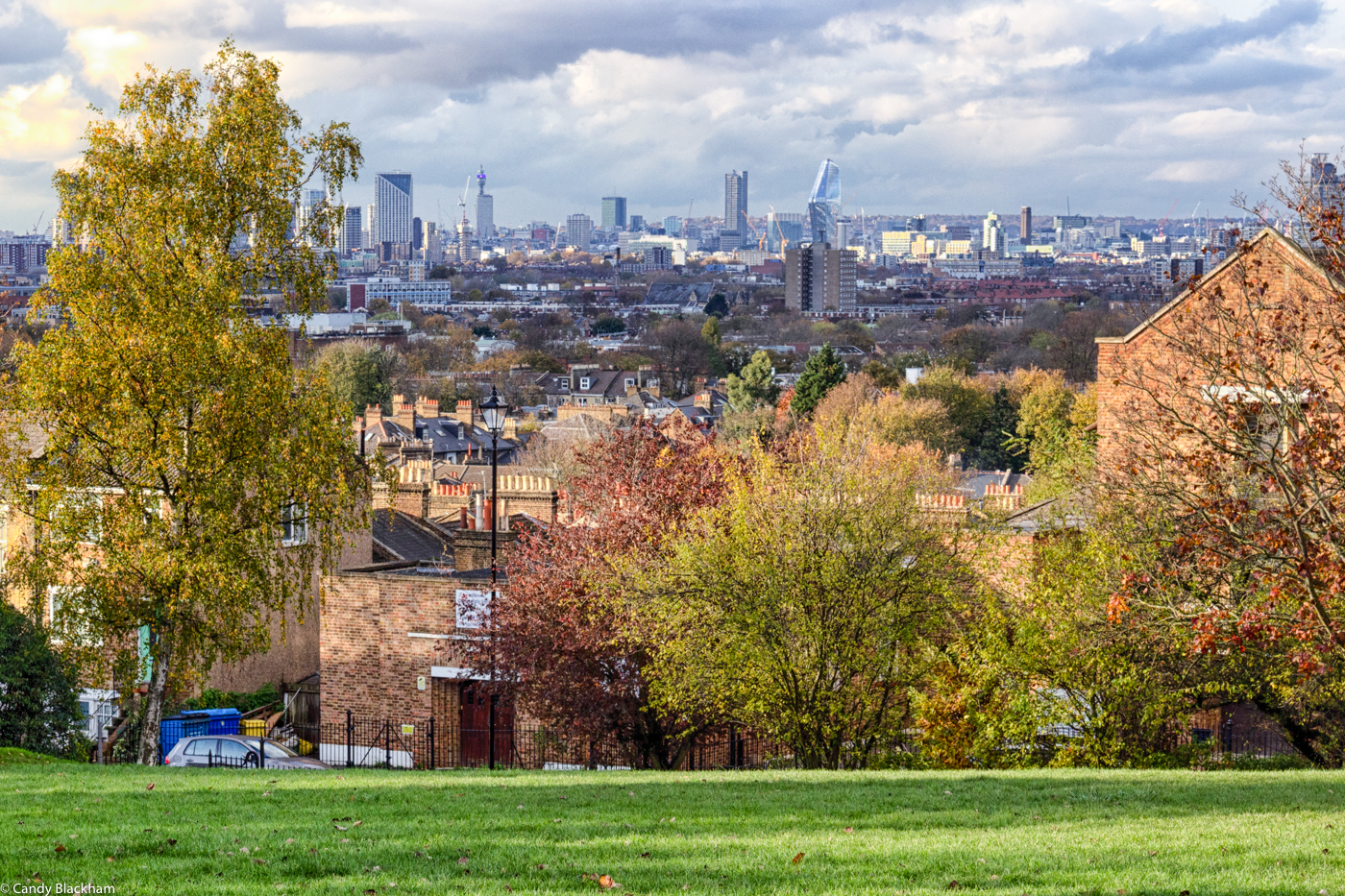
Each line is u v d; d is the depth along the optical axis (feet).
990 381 565.94
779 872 45.16
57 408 102.58
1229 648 82.17
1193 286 87.97
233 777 81.25
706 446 121.60
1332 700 88.58
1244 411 73.46
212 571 102.17
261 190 112.27
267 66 113.91
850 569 95.35
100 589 103.91
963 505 122.52
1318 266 82.58
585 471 153.07
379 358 591.78
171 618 105.81
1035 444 233.14
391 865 46.68
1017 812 61.00
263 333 109.09
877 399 453.17
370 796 67.97
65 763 95.66
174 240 108.37
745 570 94.58
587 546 104.68
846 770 91.71
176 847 49.49
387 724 127.75
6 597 118.01
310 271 117.39
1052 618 92.79
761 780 78.48
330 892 41.86
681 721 104.83
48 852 47.88
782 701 96.07
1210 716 110.52
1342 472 68.80
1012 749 95.76
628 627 96.68
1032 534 109.60
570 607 103.14
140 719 116.16
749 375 499.92
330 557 116.37
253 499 107.24
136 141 109.91
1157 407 85.20
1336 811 59.06
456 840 51.52
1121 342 118.62
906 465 104.42
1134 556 84.58
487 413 110.42
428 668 127.34
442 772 90.79
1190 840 50.70
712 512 98.58
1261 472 74.54
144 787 72.08
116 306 104.06
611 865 46.37
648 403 556.51
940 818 59.00
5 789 69.10
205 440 104.01
